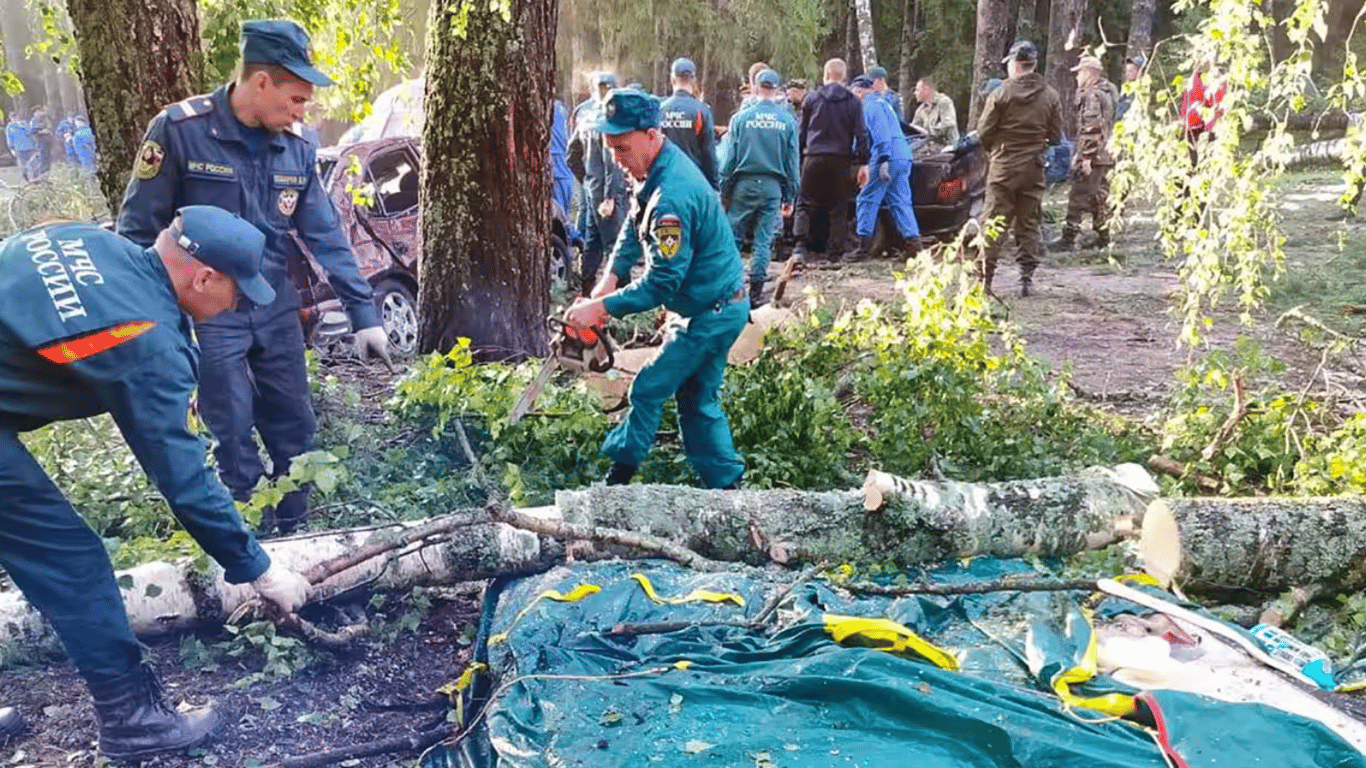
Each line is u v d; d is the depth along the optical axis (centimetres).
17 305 250
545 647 331
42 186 1269
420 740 312
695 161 890
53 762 299
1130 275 1044
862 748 272
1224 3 484
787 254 1218
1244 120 507
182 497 268
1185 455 504
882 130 1090
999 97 902
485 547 380
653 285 425
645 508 393
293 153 392
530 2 650
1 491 264
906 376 514
